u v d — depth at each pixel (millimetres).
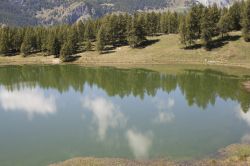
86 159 47594
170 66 139250
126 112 75125
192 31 154750
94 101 86938
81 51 178625
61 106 82312
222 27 155000
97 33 177375
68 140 57125
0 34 197000
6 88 107500
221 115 70000
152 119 69062
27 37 187375
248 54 140250
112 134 59969
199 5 166750
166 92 94875
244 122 64562
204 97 86750
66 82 116812
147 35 190750
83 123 67000
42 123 67812
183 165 44156
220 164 43469
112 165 45062
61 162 47406
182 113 72938
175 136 57781
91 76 126500
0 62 175125
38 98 91750
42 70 145625
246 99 82375
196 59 144875
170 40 171625
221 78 109938
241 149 49312
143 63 149375
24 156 50750
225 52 144000
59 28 197875
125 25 183000
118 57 160250
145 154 49438
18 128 64812
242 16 156000
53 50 176875
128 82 111812
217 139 55344
